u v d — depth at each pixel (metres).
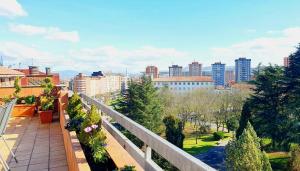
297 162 26.00
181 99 68.06
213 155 47.38
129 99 55.56
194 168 2.48
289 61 35.34
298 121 32.50
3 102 12.95
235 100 61.28
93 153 4.20
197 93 71.62
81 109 7.00
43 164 6.25
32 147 7.66
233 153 27.55
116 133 5.59
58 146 7.70
